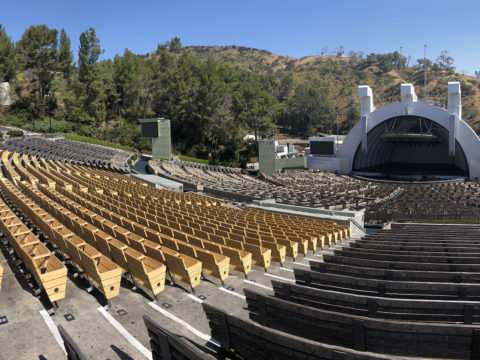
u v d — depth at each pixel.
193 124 83.62
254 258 12.09
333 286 8.80
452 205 29.19
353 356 4.63
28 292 9.29
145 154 69.75
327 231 17.00
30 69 79.00
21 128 64.50
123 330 7.71
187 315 8.45
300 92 131.62
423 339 5.64
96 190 24.62
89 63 78.06
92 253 10.10
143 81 84.19
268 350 5.50
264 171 59.59
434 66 190.00
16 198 17.70
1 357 6.75
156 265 9.55
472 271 9.61
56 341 7.27
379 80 187.75
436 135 56.88
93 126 75.06
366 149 59.41
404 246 12.71
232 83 89.06
